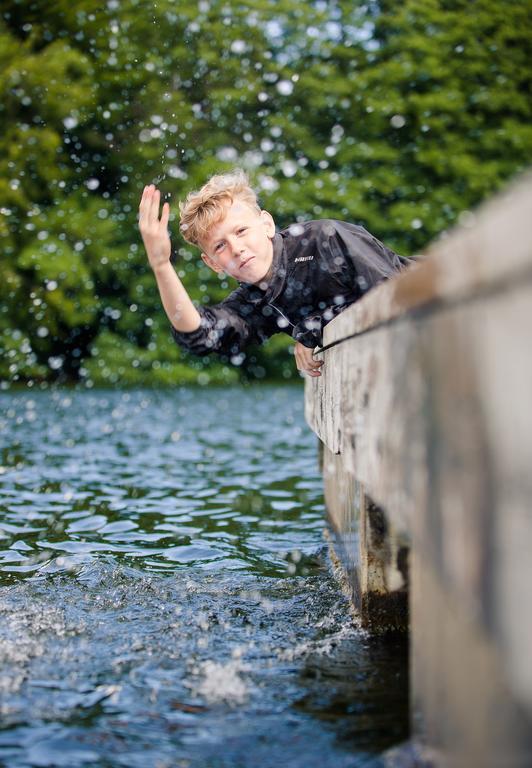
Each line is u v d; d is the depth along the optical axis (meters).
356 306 1.64
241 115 15.20
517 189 0.72
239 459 5.18
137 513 3.54
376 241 2.47
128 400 10.62
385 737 1.33
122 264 15.29
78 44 15.07
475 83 16.17
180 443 5.97
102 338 15.39
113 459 5.09
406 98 15.98
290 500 3.88
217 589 2.38
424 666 1.21
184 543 3.01
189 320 2.21
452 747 1.02
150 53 14.72
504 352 0.74
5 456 5.12
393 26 15.94
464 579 0.84
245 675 1.65
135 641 1.87
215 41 15.03
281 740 1.32
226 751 1.28
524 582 0.69
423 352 1.03
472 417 0.82
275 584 2.46
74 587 2.37
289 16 15.60
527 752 0.78
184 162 14.88
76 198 15.08
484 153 16.11
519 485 0.70
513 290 0.72
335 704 1.48
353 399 1.70
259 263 2.41
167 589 2.37
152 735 1.34
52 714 1.43
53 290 14.40
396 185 15.80
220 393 12.43
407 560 1.99
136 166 14.90
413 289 1.06
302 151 15.65
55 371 15.68
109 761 1.24
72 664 1.70
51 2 14.90
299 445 5.92
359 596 2.06
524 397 0.69
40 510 3.56
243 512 3.60
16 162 14.34
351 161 16.02
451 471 0.89
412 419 1.08
